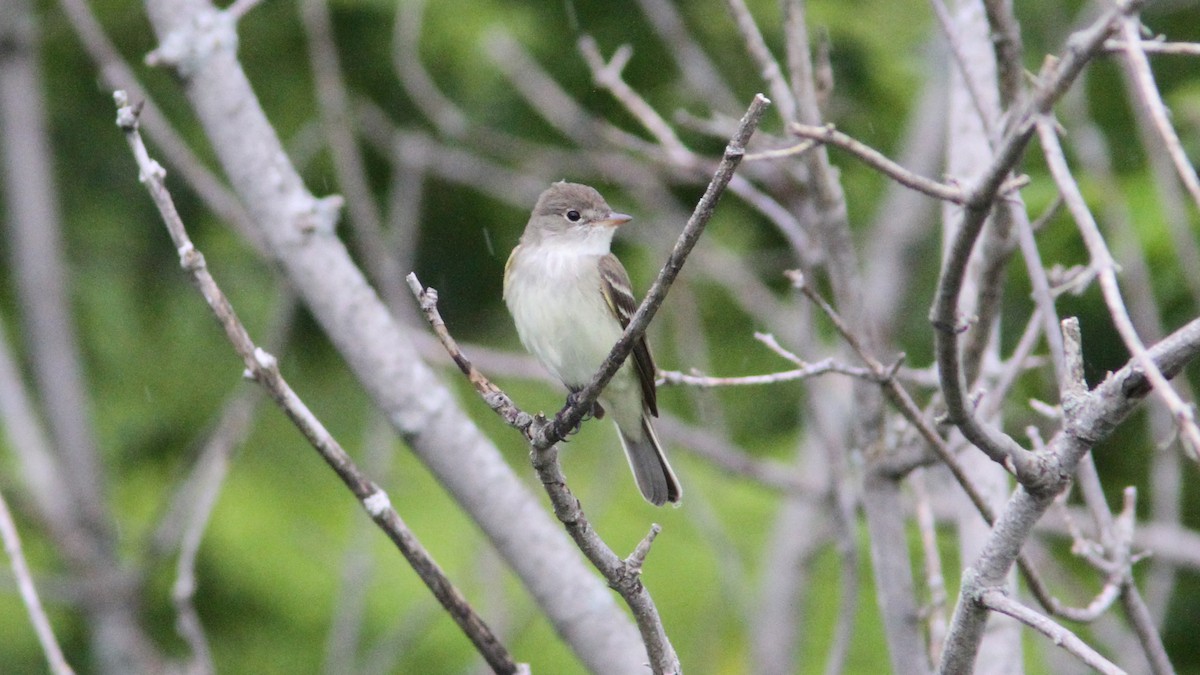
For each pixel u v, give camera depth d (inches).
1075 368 192.5
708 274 522.0
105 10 559.2
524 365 407.5
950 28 265.7
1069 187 190.9
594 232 352.5
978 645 195.2
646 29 550.3
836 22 530.9
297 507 530.9
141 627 476.7
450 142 544.4
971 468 286.7
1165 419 372.8
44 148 482.6
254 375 231.0
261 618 509.7
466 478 294.7
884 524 292.7
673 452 535.8
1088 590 492.7
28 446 479.8
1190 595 545.0
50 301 478.3
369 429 458.6
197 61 300.7
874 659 505.7
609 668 288.7
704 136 544.1
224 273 565.0
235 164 299.9
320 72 398.0
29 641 510.6
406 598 490.3
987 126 258.1
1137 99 377.1
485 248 611.8
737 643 493.4
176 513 439.2
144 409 556.4
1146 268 445.7
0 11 471.2
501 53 478.9
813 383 347.6
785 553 457.7
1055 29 474.0
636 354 332.8
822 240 295.3
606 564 197.3
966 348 265.4
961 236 187.9
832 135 196.7
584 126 466.3
